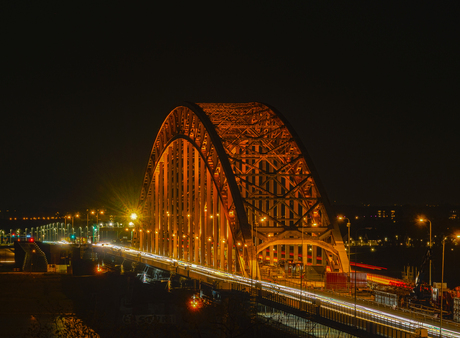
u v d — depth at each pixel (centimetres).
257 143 9569
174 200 11444
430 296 7269
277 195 8581
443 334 4509
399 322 4653
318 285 7400
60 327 7925
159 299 10525
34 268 18538
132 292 11400
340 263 7706
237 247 7881
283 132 9550
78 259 16512
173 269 9394
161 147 12581
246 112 9956
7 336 9181
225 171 8331
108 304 11406
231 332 5366
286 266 8388
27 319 10725
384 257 18762
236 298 6012
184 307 8081
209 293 7544
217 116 9731
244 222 7731
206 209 9606
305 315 5162
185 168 10919
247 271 7619
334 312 4881
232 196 8056
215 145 8706
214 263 9125
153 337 6075
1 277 14938
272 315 5769
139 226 14212
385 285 8400
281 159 9194
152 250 13238
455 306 5697
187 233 10831
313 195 8700
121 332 6419
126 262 13638
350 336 4488
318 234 8144
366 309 5594
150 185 13450
